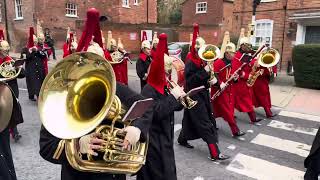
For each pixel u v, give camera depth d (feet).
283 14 58.90
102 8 87.61
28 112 27.58
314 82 41.52
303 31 56.80
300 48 42.16
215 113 21.26
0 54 20.53
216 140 17.58
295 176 16.24
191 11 101.24
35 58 31.24
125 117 6.67
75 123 6.45
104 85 6.70
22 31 91.20
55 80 6.70
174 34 83.92
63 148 6.91
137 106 6.68
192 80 16.84
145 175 10.57
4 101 10.54
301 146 20.74
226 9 94.63
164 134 10.69
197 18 99.86
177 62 18.66
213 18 95.96
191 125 17.94
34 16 87.45
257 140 21.65
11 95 10.80
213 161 17.74
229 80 20.52
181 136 19.58
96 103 6.86
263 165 17.47
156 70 10.34
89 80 6.79
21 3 90.48
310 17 53.06
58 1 87.92
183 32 84.99
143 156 7.96
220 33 90.48
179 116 27.66
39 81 31.50
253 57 24.47
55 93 6.66
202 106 17.07
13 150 18.71
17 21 92.12
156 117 10.25
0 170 10.71
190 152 19.01
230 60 21.61
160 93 10.43
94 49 7.32
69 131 6.29
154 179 10.52
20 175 15.38
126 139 7.16
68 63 6.64
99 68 6.67
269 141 21.52
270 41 61.16
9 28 94.43
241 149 19.81
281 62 60.23
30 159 17.40
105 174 7.45
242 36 25.00
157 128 10.57
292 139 22.13
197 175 15.92
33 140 20.45
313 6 55.31
